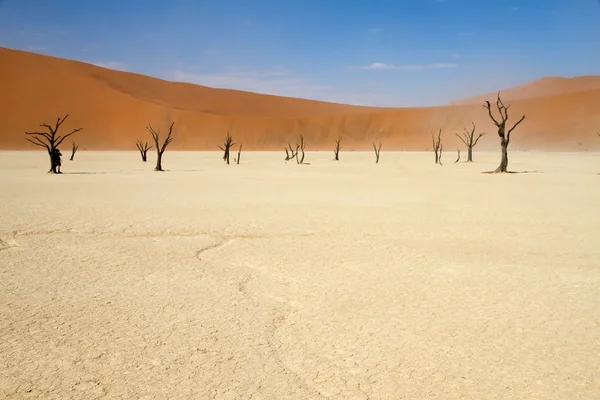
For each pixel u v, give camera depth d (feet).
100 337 20.95
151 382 17.29
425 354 19.49
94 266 32.17
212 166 169.37
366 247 38.27
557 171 140.15
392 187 88.58
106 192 76.28
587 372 18.06
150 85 542.16
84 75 489.67
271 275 30.37
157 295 26.43
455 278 29.86
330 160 231.91
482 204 64.28
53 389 16.79
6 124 408.26
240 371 18.12
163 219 50.08
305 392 16.71
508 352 19.69
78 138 411.54
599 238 42.22
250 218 51.21
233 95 573.33
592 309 24.48
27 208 57.36
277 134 467.52
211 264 32.91
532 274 30.81
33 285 27.99
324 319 23.09
